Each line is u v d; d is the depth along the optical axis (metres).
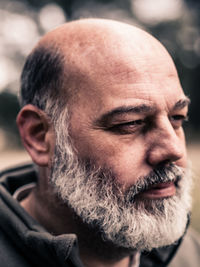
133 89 1.28
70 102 1.36
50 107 1.42
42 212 1.51
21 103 1.62
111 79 1.29
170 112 1.34
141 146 1.30
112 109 1.28
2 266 1.31
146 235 1.30
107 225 1.31
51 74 1.41
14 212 1.40
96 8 20.64
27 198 1.68
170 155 1.27
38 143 1.47
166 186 1.32
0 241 1.38
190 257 1.90
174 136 1.29
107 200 1.30
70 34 1.43
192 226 3.12
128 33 1.39
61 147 1.38
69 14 20.28
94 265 1.48
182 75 20.28
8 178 1.71
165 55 1.41
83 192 1.34
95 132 1.31
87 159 1.33
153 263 1.65
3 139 17.73
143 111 1.28
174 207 1.33
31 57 1.54
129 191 1.29
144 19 21.00
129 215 1.29
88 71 1.32
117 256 1.47
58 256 1.22
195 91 20.12
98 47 1.34
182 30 21.33
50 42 1.47
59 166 1.39
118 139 1.30
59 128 1.38
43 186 1.51
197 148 13.52
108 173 1.30
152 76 1.32
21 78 1.60
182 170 1.38
